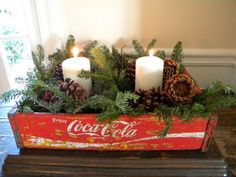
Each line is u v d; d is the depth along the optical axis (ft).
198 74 2.86
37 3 2.46
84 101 1.70
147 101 1.69
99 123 1.65
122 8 2.56
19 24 3.17
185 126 1.66
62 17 2.62
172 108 1.63
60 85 1.81
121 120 1.64
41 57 2.29
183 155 1.76
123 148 1.79
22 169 1.74
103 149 1.80
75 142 1.78
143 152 1.80
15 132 1.77
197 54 2.72
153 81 1.86
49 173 1.72
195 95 1.76
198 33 2.65
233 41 2.67
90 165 1.72
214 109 1.66
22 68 3.47
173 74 1.94
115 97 1.78
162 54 2.31
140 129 1.68
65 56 2.39
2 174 1.74
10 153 1.83
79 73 1.89
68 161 1.74
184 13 2.56
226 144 2.07
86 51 2.48
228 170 1.77
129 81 2.05
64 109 1.73
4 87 3.35
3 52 3.25
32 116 1.67
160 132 1.64
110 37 2.71
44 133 1.75
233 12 2.53
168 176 1.68
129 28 2.66
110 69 2.04
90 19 2.63
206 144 1.75
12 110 1.76
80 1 2.54
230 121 2.34
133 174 1.69
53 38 2.65
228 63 2.76
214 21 2.58
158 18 2.59
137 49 2.42
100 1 2.54
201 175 1.68
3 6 3.06
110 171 1.70
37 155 1.78
